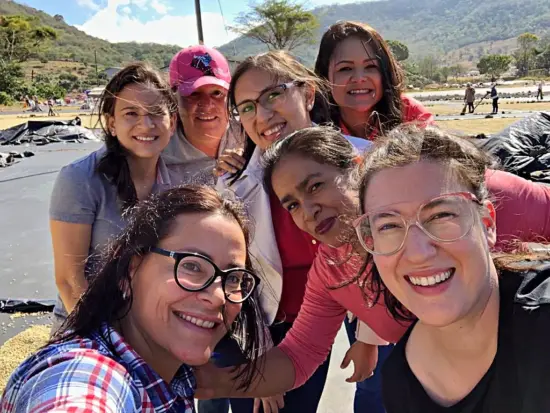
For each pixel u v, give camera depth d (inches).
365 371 37.7
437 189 20.8
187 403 22.8
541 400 19.4
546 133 111.2
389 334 31.2
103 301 20.8
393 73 49.4
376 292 27.8
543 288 20.2
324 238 31.3
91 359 18.3
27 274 79.9
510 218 30.1
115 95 37.5
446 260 20.7
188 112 45.1
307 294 33.9
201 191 22.4
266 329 35.0
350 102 49.1
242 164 39.3
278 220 36.8
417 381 24.0
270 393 31.3
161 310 20.7
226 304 21.7
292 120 38.1
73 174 36.4
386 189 21.6
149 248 20.9
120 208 36.9
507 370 20.3
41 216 114.0
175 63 45.4
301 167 30.5
